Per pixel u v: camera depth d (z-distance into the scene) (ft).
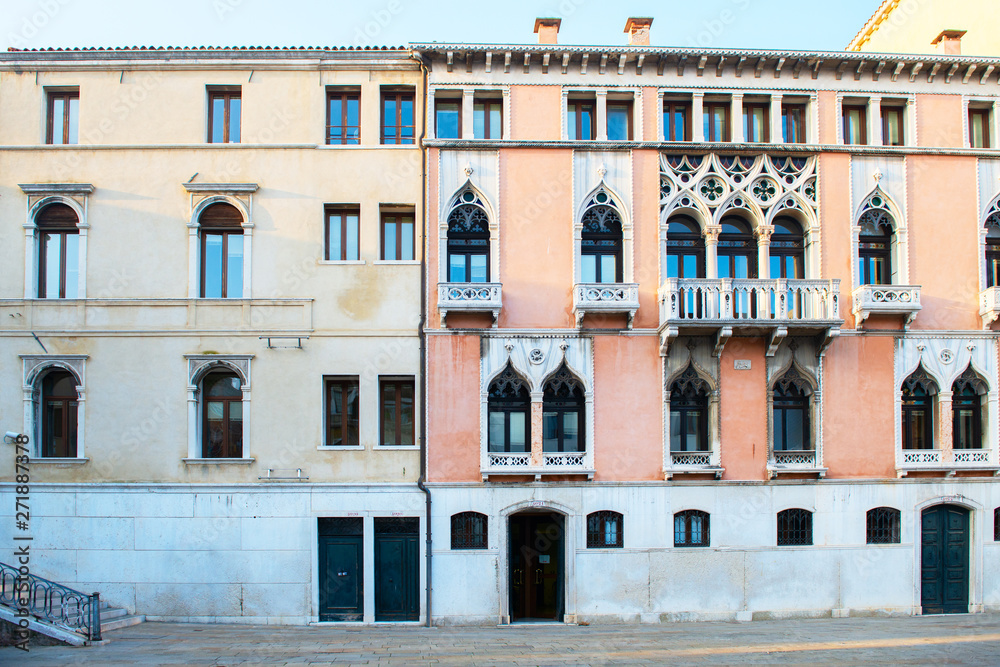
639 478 59.41
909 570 60.34
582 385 60.34
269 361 59.88
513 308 60.34
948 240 62.95
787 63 62.39
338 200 61.36
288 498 58.59
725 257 63.10
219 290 61.41
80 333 59.47
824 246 62.03
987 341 62.23
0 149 60.85
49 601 52.70
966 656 45.57
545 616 60.13
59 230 61.36
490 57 61.16
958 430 62.90
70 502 58.29
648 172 61.87
